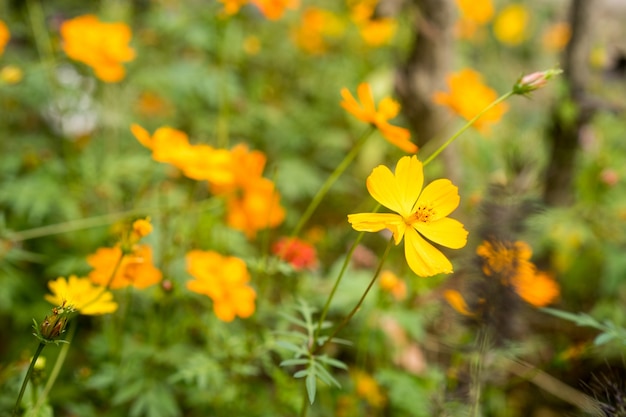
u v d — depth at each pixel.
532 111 1.30
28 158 0.93
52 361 0.81
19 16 1.14
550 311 0.63
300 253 0.77
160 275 0.69
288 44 1.43
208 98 1.09
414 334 0.78
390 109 0.69
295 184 1.09
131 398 0.77
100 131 1.06
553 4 1.90
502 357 0.66
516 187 0.62
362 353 0.85
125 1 1.28
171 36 1.20
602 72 1.19
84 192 0.93
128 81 1.09
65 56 0.97
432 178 0.97
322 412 0.77
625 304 0.96
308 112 1.28
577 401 0.81
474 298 0.62
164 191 0.90
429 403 0.69
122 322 0.75
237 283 0.70
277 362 0.79
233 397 0.75
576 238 0.94
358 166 1.19
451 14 0.98
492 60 1.69
